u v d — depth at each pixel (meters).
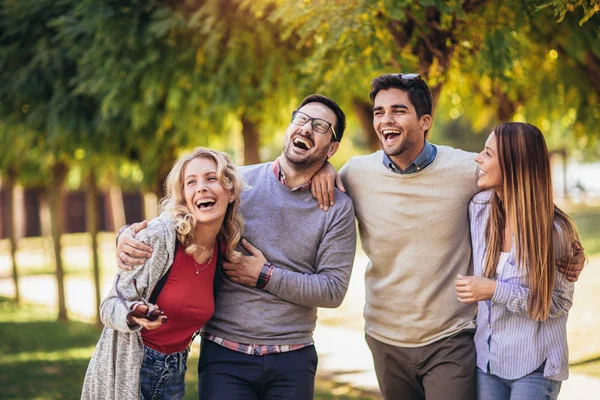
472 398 3.54
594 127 6.64
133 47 6.58
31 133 8.29
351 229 3.53
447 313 3.57
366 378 7.44
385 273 3.69
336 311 12.55
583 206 39.06
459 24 4.64
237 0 5.93
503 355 3.31
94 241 11.56
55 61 7.58
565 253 3.28
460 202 3.55
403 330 3.64
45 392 7.07
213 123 7.36
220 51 6.48
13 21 7.71
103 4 6.66
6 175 12.04
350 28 4.52
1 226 34.25
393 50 5.11
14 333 11.06
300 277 3.37
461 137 25.22
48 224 25.55
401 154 3.51
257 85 6.64
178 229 3.09
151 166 8.00
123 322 2.89
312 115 3.44
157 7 6.68
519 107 7.36
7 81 7.86
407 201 3.56
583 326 9.53
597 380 6.70
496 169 3.32
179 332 3.19
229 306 3.43
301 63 5.86
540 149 3.26
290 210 3.47
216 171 3.18
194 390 6.94
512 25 4.82
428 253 3.56
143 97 6.93
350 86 6.15
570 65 6.11
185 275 3.15
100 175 10.30
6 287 18.81
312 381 3.52
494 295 3.20
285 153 3.48
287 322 3.43
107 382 3.06
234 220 3.33
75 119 7.73
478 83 6.92
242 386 3.39
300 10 4.59
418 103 3.47
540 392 3.26
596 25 5.05
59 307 12.59
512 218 3.26
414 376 3.73
